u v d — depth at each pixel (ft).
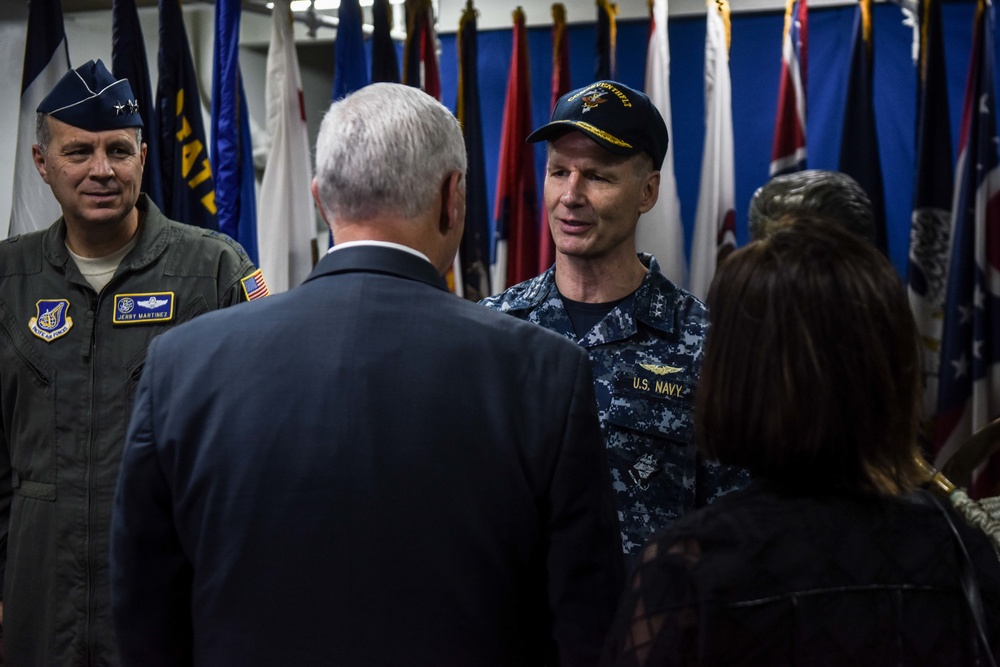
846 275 2.56
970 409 7.08
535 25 8.69
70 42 8.68
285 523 3.00
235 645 3.03
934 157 7.07
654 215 7.39
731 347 2.64
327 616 2.98
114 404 5.74
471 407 3.09
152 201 6.48
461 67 7.50
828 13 8.42
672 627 2.42
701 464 4.69
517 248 7.51
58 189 5.69
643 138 4.73
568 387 3.20
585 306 4.96
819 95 8.52
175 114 6.88
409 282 3.23
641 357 4.79
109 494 5.70
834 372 2.51
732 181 7.34
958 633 2.49
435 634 3.01
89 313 5.80
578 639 3.21
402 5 9.18
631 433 4.69
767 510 2.55
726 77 7.29
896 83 8.38
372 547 2.98
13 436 5.92
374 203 3.26
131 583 3.29
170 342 3.29
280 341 3.14
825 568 2.44
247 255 6.75
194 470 3.11
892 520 2.55
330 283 3.23
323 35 9.14
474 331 3.19
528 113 7.50
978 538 2.64
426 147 3.27
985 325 7.01
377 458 3.00
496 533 3.10
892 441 2.57
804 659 2.39
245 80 9.39
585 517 3.19
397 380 3.06
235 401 3.09
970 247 7.02
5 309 5.91
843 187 4.61
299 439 3.02
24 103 7.06
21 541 5.78
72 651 5.69
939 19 6.96
